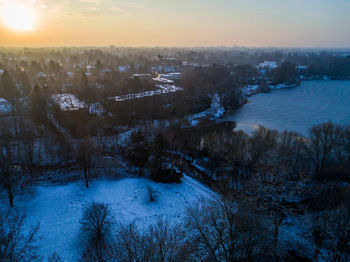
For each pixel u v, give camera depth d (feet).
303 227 116.57
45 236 132.98
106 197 173.99
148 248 83.87
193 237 101.50
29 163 207.21
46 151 233.55
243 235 94.02
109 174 204.64
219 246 101.24
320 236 111.55
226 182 179.73
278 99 541.75
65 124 303.68
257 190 131.03
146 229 139.74
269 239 102.78
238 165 218.59
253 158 219.41
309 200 151.02
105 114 343.87
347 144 221.66
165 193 184.65
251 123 378.32
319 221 112.88
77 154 202.80
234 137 253.44
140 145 254.68
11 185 156.87
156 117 369.71
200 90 499.92
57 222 145.18
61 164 222.69
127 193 179.93
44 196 166.50
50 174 202.39
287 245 113.91
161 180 198.18
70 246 127.75
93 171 205.57
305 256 111.45
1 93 372.38
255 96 575.38
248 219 97.91
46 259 118.11
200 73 589.73
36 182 184.34
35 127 289.94
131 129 329.52
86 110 330.75
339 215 105.60
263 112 442.09
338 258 98.58
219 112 433.07
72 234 136.46
